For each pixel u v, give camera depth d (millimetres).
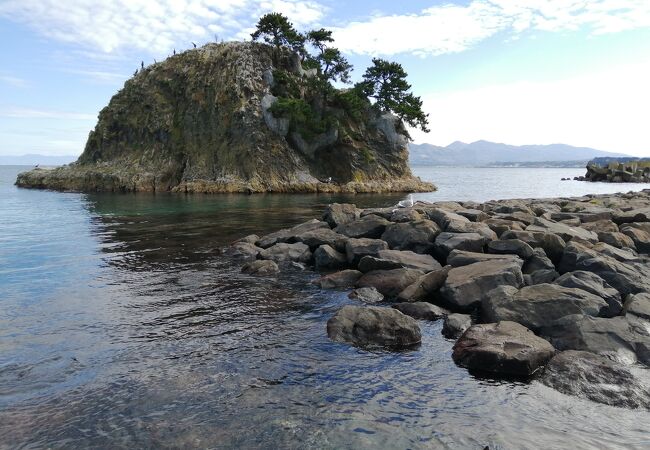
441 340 9914
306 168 78812
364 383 7852
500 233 17500
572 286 11250
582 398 7316
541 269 13352
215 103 80250
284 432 6305
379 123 87312
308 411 6891
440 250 16016
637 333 9070
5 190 73625
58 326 10539
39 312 11539
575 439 6215
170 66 91938
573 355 8359
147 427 6418
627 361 8422
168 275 15664
